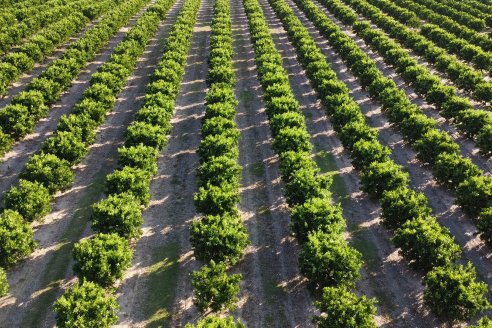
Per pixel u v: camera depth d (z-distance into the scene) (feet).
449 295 69.05
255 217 99.09
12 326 72.84
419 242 78.54
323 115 145.07
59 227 95.14
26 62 167.22
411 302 77.25
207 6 287.89
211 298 71.41
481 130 119.14
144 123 115.44
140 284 80.89
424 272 81.92
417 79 152.25
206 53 199.72
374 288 80.07
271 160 120.67
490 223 84.74
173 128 136.46
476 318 73.87
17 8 246.06
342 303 66.69
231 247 77.92
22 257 85.15
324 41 215.72
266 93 140.26
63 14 242.17
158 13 246.47
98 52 200.13
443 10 249.14
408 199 89.45
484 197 91.40
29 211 89.61
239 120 142.20
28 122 126.41
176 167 117.50
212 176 97.71
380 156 106.73
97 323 66.23
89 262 73.00
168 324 73.15
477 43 196.54
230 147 109.19
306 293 79.15
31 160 103.09
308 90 163.53
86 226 95.71
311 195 90.84
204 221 83.71
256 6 256.52
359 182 110.52
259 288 80.12
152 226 95.86
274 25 244.63
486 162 118.01
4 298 77.92
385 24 221.66
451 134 131.85
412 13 236.63
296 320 73.82
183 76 174.50
